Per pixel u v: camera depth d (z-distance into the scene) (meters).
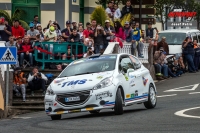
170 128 15.02
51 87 19.30
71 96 18.86
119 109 19.16
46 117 21.20
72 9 36.56
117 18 34.12
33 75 26.53
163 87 31.06
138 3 38.16
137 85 20.66
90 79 19.12
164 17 54.25
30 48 28.44
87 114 21.19
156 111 20.00
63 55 28.69
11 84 25.64
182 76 36.38
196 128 14.86
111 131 14.91
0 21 28.16
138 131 14.70
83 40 28.89
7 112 23.39
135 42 32.53
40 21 35.88
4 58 23.33
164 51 36.06
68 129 15.83
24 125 17.89
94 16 33.34
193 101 24.03
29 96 26.47
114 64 20.12
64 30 29.12
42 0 35.81
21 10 35.12
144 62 33.81
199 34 42.06
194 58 39.34
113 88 18.97
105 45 30.19
